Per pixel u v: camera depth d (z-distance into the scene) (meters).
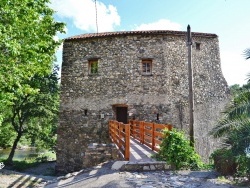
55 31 14.15
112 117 17.80
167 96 17.56
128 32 17.91
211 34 19.17
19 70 10.20
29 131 23.42
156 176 7.51
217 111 18.83
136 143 12.69
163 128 9.48
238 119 7.08
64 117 18.67
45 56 12.47
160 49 17.89
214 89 19.03
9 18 8.61
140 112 17.53
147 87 17.70
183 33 18.19
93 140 17.91
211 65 19.19
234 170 7.50
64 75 18.94
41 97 22.31
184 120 17.55
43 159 25.48
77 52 18.88
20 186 10.97
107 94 18.03
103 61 18.30
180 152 8.54
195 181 6.95
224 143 7.65
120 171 8.16
